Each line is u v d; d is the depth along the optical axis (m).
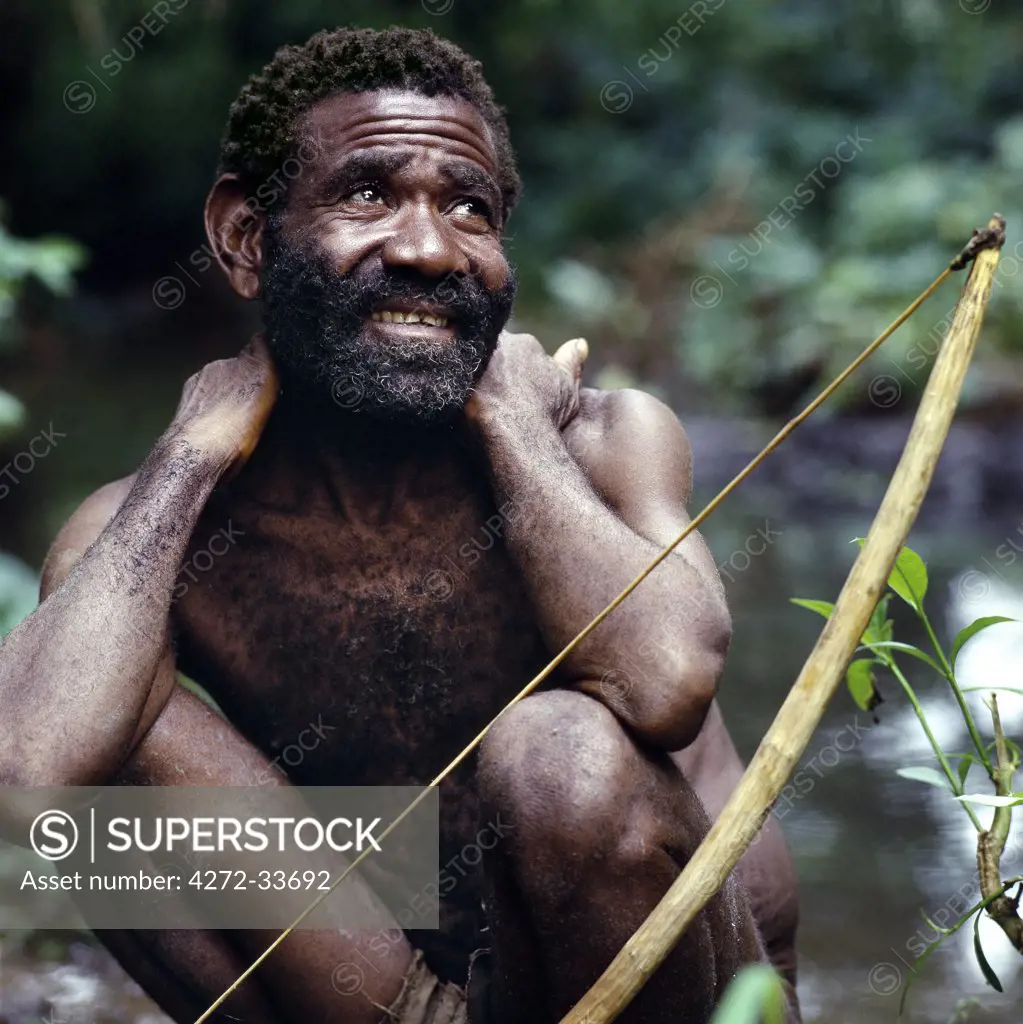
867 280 11.36
